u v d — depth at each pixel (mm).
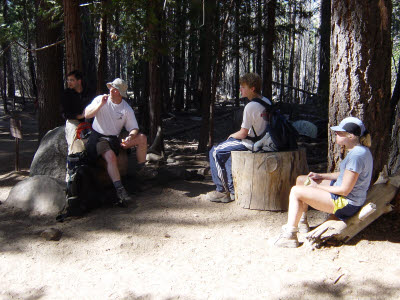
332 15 4004
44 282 3326
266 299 2967
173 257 3627
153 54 7090
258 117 4516
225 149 4770
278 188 4453
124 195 4715
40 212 4645
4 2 9922
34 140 11773
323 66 14406
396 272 3195
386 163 4199
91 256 3701
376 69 3891
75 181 4512
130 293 3133
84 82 5211
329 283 3094
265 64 9641
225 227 4191
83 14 9266
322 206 3580
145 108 13203
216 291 3092
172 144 11969
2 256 3721
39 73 8203
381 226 3920
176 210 4660
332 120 4113
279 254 3564
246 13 9383
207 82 9039
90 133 4910
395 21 14141
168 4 7004
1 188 5824
